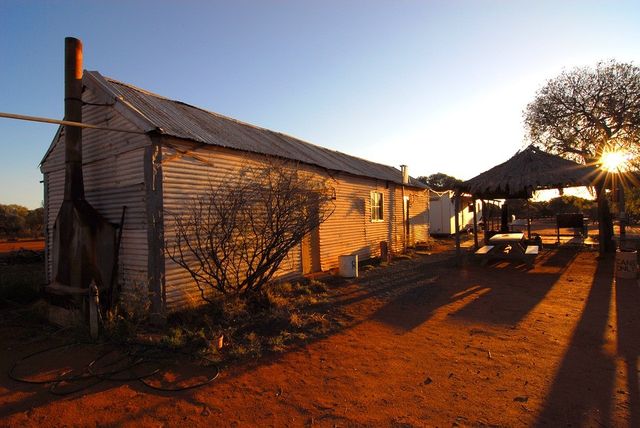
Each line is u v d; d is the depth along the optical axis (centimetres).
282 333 603
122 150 729
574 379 431
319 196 842
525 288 929
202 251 696
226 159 823
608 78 1599
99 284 696
